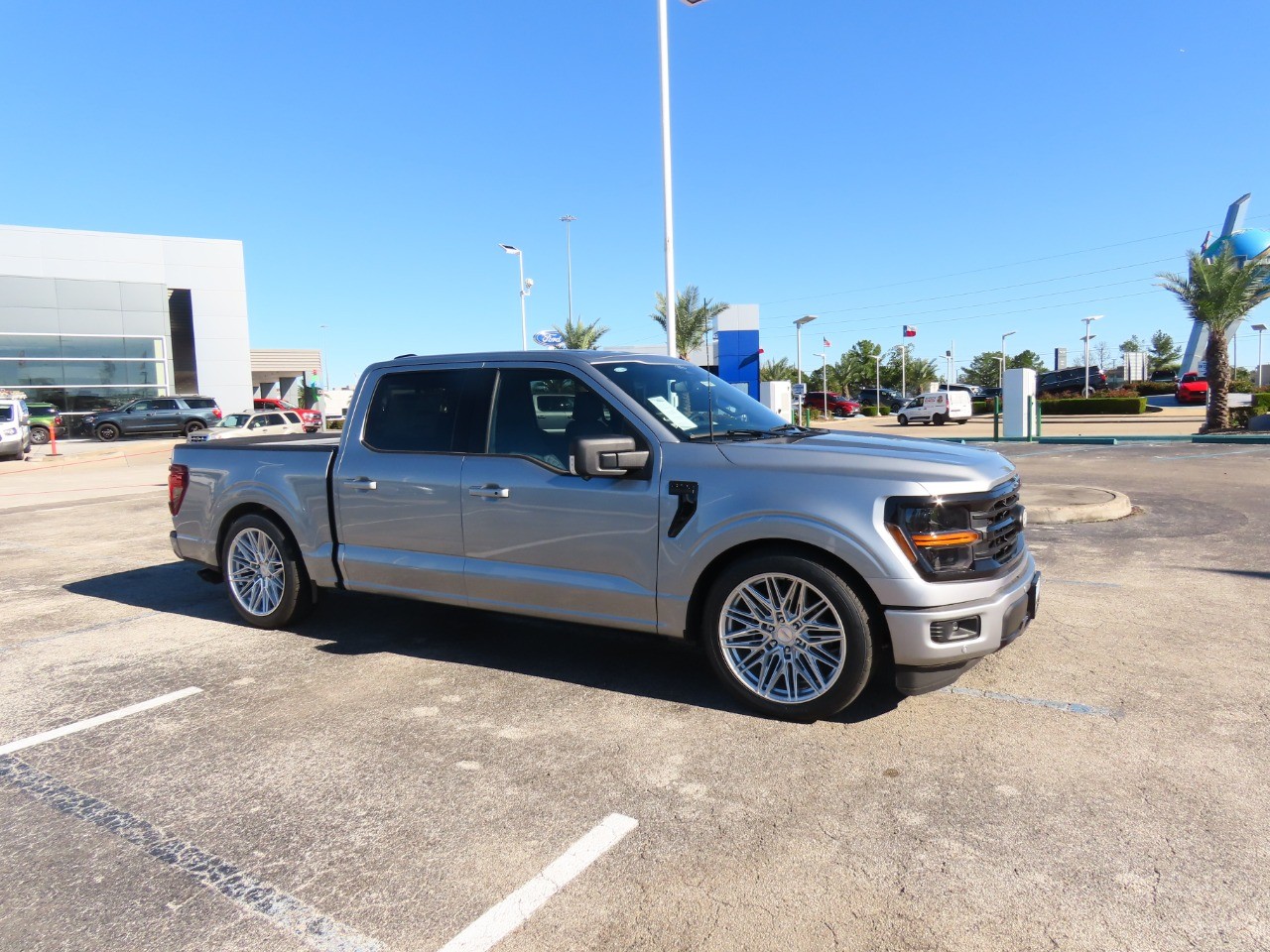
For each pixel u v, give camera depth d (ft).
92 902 8.80
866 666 12.28
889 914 8.27
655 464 13.82
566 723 13.21
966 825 9.89
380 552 16.84
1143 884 8.66
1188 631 17.03
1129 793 10.56
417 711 13.85
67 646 18.08
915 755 11.78
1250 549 24.30
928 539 11.95
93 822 10.49
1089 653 15.87
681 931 8.10
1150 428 87.61
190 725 13.50
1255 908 8.20
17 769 12.05
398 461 16.56
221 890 9.00
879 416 172.86
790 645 12.94
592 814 10.37
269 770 11.82
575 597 14.47
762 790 10.87
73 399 112.78
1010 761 11.53
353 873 9.25
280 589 18.61
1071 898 8.45
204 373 123.95
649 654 16.67
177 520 20.40
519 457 15.21
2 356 107.65
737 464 13.20
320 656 16.89
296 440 20.33
